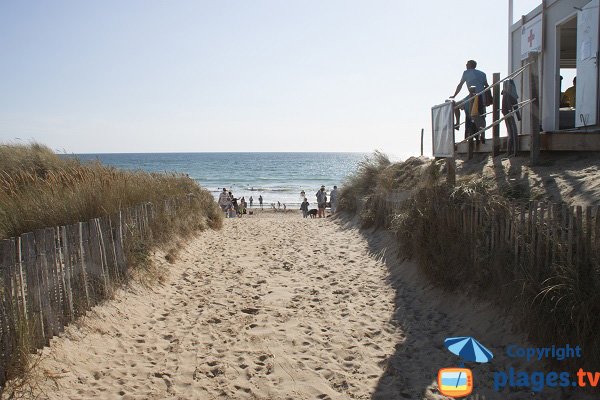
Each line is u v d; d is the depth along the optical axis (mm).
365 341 5441
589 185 5879
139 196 8914
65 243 5156
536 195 6332
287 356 5055
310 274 8578
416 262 7582
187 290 7496
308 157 190750
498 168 8109
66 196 7211
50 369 4266
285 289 7598
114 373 4551
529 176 7133
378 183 12344
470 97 9648
